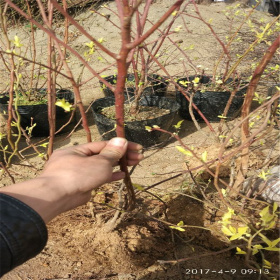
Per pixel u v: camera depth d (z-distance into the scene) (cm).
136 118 289
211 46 543
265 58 134
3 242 63
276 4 769
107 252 164
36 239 67
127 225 175
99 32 603
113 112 304
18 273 157
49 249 169
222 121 223
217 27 620
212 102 314
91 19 634
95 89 417
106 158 95
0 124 324
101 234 169
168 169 246
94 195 186
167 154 270
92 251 165
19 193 74
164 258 163
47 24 127
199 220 175
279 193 176
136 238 167
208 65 471
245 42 518
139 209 189
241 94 311
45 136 311
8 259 63
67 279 153
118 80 96
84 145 106
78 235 173
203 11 698
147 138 275
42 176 84
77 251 166
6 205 67
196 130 312
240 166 175
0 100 322
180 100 329
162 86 381
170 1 716
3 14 170
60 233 176
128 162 116
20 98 315
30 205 73
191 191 188
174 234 174
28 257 68
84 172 87
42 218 71
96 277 154
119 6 87
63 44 99
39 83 407
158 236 172
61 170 86
